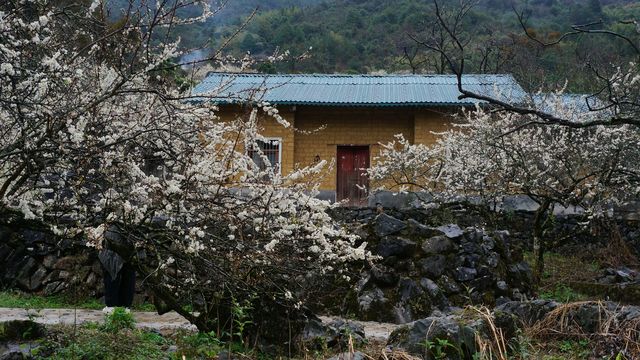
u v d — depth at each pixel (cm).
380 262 943
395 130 1977
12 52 503
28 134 547
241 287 628
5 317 823
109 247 641
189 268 659
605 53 2098
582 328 611
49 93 556
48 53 582
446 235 974
